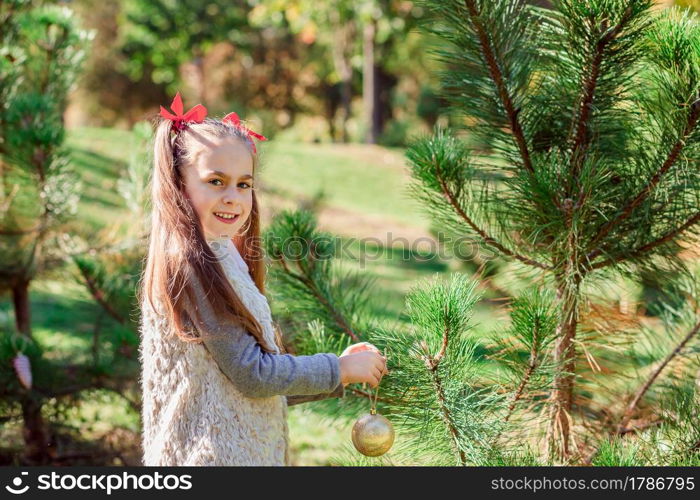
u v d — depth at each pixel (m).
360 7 15.62
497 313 2.31
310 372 1.67
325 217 10.67
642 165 1.97
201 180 1.71
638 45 1.86
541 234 2.10
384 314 2.51
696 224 1.98
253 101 27.77
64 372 3.74
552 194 1.98
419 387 1.85
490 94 2.09
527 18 2.02
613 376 2.35
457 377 1.81
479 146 2.23
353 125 24.98
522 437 2.06
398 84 26.67
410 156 2.17
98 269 3.73
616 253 2.04
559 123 2.13
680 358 2.33
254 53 27.55
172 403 1.66
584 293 2.13
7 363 3.41
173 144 1.75
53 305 5.84
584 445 2.23
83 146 11.57
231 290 1.64
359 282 2.62
